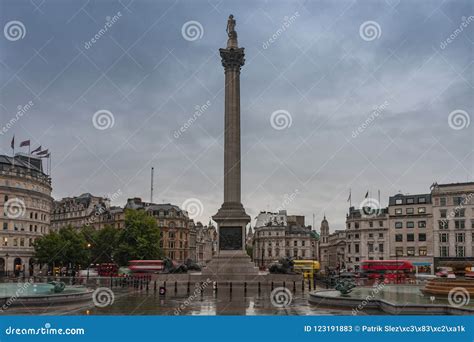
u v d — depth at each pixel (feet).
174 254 586.86
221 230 247.91
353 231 510.17
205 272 241.35
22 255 437.99
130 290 206.28
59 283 159.02
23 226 442.91
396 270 334.03
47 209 483.10
